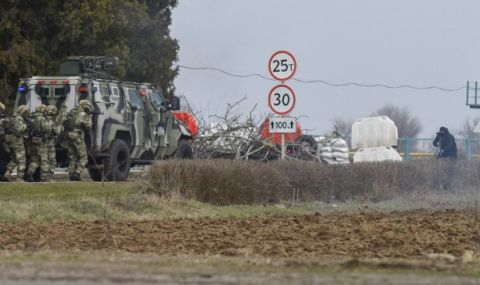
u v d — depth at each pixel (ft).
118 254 112.78
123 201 181.68
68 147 231.30
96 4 370.73
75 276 93.61
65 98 236.02
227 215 177.37
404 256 115.14
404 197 232.94
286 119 217.36
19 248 121.49
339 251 121.08
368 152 334.03
